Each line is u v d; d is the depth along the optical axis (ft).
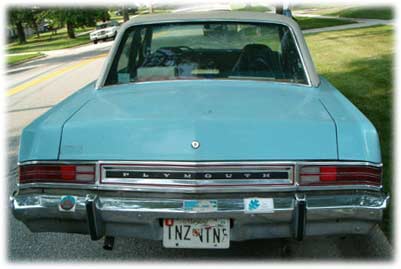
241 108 8.08
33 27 152.56
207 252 9.69
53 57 77.20
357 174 7.25
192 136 7.25
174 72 10.37
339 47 43.04
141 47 10.71
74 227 7.64
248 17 10.70
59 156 7.50
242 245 9.88
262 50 10.47
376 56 35.53
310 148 7.25
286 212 7.22
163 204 7.22
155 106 8.34
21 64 68.59
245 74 10.31
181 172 7.17
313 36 55.83
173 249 9.86
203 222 7.41
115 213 7.33
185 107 8.19
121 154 7.34
